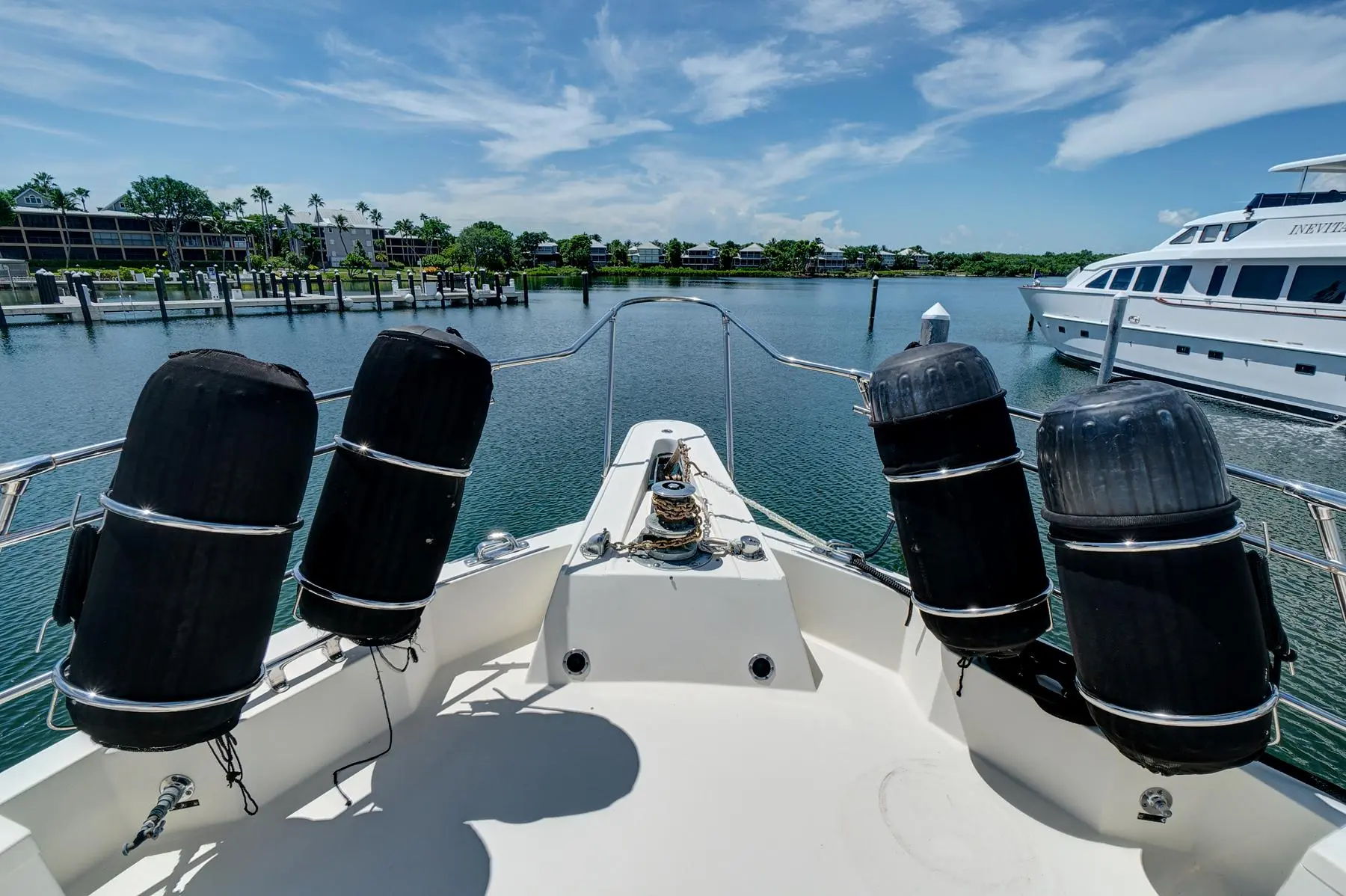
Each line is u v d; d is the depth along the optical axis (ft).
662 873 4.70
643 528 7.89
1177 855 4.84
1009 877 4.68
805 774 5.64
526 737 6.05
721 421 42.73
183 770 4.82
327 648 5.68
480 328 96.12
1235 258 42.04
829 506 29.30
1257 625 4.00
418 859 4.81
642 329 95.04
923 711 6.43
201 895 4.49
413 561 5.00
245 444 3.81
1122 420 3.99
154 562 3.73
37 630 19.30
